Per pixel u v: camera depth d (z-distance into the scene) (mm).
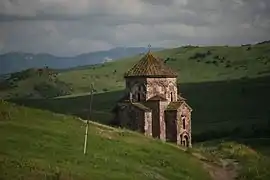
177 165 62344
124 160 57156
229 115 153250
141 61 93250
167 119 89938
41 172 43031
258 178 62688
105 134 69938
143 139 74062
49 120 69125
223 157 82938
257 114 150750
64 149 54344
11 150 49125
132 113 87500
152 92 90000
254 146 100188
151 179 51281
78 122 74062
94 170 48531
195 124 144750
